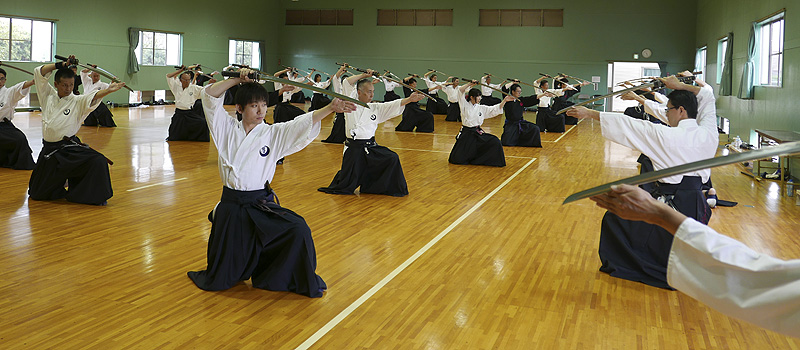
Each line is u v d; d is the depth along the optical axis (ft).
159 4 68.85
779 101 38.47
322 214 20.11
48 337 10.26
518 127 41.04
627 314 11.96
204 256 15.08
